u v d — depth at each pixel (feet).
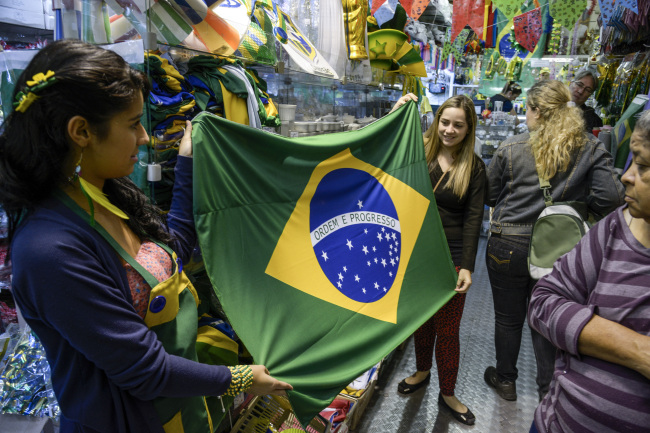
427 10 14.92
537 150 7.03
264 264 4.45
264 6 6.43
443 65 15.61
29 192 2.63
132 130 2.88
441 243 6.31
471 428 7.67
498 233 7.67
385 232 5.72
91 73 2.54
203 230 3.95
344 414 7.02
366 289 5.31
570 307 3.33
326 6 8.50
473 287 14.05
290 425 6.09
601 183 6.81
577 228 6.22
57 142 2.58
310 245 4.92
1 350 6.00
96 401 2.87
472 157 7.22
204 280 5.66
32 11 6.25
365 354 5.01
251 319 4.15
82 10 4.25
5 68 4.37
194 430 3.49
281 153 4.76
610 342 2.99
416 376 8.66
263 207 4.55
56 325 2.57
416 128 6.38
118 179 3.38
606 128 11.35
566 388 3.39
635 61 12.12
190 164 4.09
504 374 8.41
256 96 5.89
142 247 3.34
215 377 3.23
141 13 4.02
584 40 14.11
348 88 11.51
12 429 5.32
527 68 14.98
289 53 6.86
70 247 2.58
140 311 3.04
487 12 13.73
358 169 5.66
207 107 5.03
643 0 10.35
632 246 3.14
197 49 4.96
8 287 6.24
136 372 2.77
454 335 7.64
